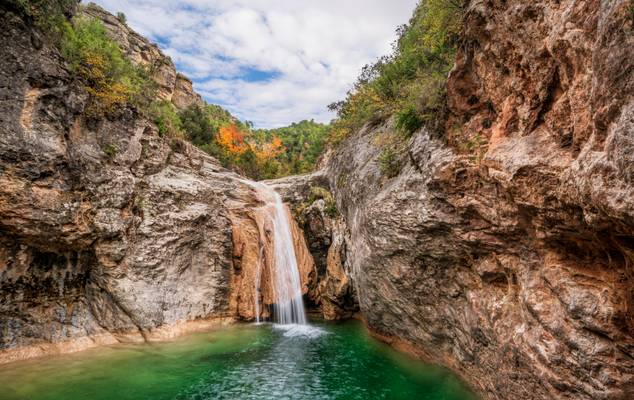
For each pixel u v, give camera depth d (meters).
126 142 14.48
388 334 14.09
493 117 7.88
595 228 4.93
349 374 11.15
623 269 5.19
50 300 11.95
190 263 15.76
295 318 18.58
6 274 10.83
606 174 4.24
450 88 8.92
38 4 11.62
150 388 9.75
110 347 12.48
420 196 9.84
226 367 11.51
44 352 11.32
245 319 16.89
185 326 14.70
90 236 12.41
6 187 10.21
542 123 6.31
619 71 4.03
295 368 11.59
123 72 15.31
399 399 9.45
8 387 9.20
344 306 18.25
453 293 9.94
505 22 6.82
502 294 8.09
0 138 10.14
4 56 10.50
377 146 15.73
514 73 6.83
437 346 11.13
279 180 24.23
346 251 18.34
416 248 10.27
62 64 11.98
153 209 14.89
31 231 10.84
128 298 13.34
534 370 6.48
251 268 17.69
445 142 9.27
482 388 8.77
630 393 5.02
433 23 10.29
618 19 4.02
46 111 11.30
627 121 3.89
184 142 19.03
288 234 20.19
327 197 21.14
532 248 6.99
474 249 8.57
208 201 17.27
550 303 6.32
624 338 5.10
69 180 11.81
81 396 9.04
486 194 7.68
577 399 5.68
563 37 5.27
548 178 5.69
